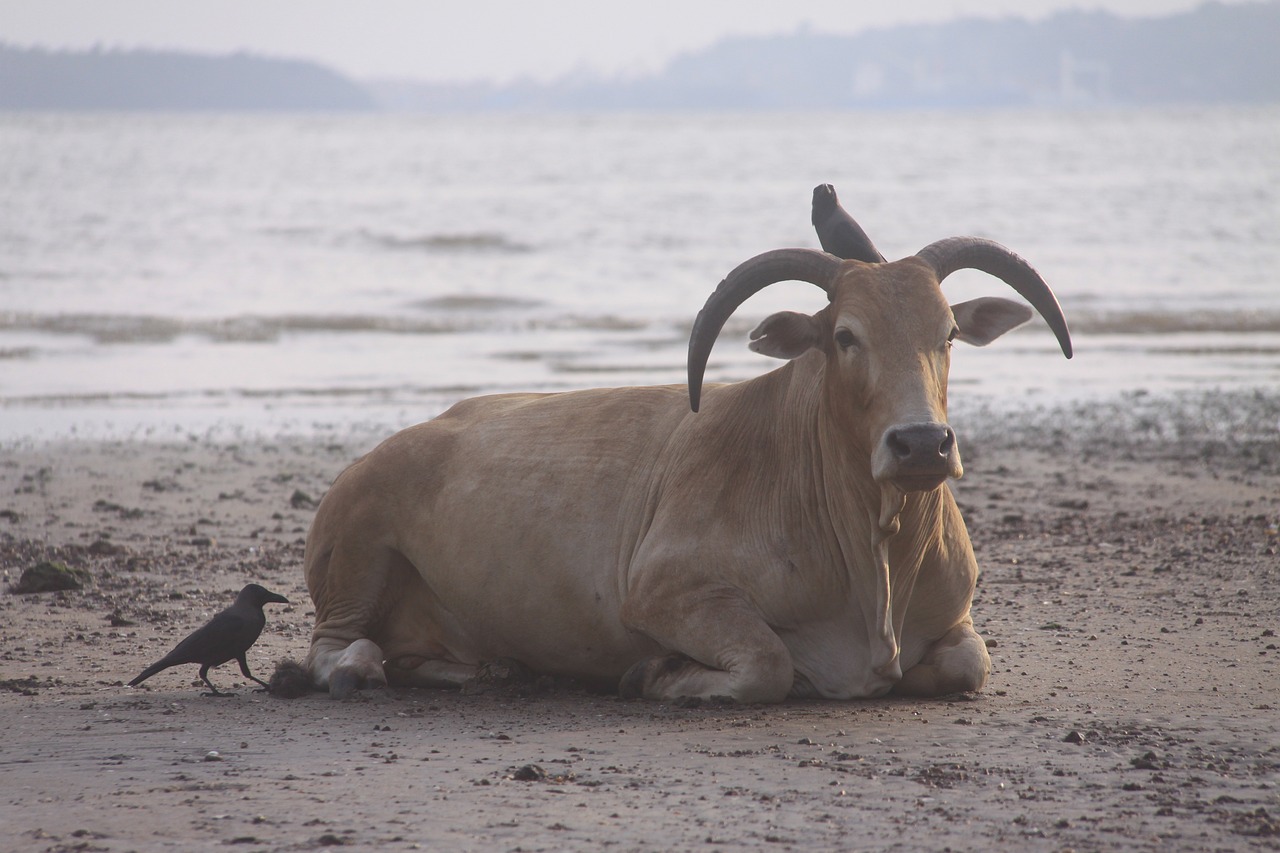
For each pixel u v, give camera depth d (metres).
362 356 90.00
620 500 28.98
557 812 19.94
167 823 19.61
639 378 80.19
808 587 27.09
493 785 21.34
